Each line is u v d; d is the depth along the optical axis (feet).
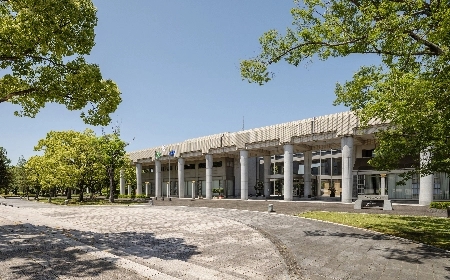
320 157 180.24
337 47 37.83
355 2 35.83
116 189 222.28
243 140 135.13
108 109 43.50
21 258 26.50
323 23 37.96
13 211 79.46
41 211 81.10
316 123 109.81
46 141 140.05
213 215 66.33
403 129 35.06
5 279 20.83
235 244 34.09
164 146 180.65
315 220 54.29
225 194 172.24
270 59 42.63
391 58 35.01
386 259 26.61
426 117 27.27
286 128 119.65
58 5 33.24
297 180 150.41
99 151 131.95
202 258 27.81
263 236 38.93
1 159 201.87
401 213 63.67
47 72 39.65
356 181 112.37
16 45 35.35
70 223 53.62
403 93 26.40
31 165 152.56
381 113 29.25
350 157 99.35
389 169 39.96
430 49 31.63
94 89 41.45
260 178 191.93
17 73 38.50
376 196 76.07
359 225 46.06
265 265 25.22
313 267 24.40
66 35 35.81
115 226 49.62
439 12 25.25
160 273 21.66
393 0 29.50
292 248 31.55
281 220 55.62
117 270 22.84
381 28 28.48
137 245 33.94
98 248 31.73
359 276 21.98
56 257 26.78
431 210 69.92
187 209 84.07
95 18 39.68
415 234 38.09
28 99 45.57
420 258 26.76
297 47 40.60
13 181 212.64
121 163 138.00
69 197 153.28
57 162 126.72
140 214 71.00
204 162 187.62
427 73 29.37
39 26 32.32
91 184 160.25
